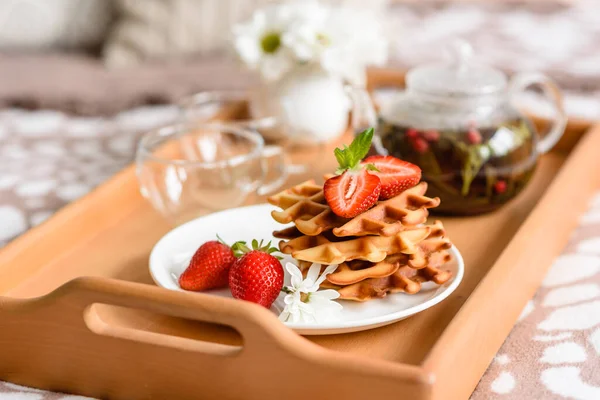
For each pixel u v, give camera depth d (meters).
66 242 0.94
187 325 0.82
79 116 1.44
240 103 1.27
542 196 0.99
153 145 1.05
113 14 1.76
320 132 1.14
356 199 0.80
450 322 0.77
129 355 0.77
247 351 0.74
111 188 1.00
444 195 0.96
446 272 0.84
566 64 1.65
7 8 1.70
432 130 0.96
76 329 0.78
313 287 0.81
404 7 2.19
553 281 0.93
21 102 1.46
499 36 1.91
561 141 1.16
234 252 0.85
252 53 1.14
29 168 1.20
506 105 1.00
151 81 1.56
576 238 1.01
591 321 0.87
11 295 0.87
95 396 0.79
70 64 1.67
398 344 0.80
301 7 1.14
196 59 1.72
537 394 0.78
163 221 1.00
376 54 1.15
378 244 0.82
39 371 0.80
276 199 0.86
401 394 0.71
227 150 1.05
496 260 0.86
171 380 0.77
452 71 0.99
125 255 0.94
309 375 0.73
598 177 1.12
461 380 0.76
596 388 0.79
